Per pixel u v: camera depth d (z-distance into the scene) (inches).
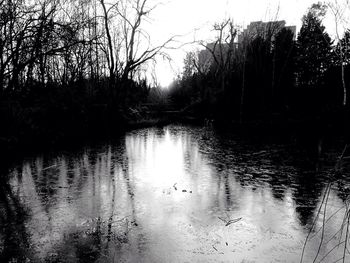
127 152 489.4
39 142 502.9
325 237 182.1
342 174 336.5
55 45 537.0
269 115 892.6
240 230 193.9
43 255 162.4
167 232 190.7
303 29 1030.4
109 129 775.7
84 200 250.5
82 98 722.8
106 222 205.6
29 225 200.4
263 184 299.7
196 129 888.3
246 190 279.9
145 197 259.4
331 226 197.3
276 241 179.0
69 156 446.0
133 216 216.5
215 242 177.8
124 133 761.6
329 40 921.5
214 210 228.8
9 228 195.9
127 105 1018.1
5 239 180.4
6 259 157.9
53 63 765.3
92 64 879.7
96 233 188.5
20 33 474.0
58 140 549.3
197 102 1401.3
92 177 326.6
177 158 440.5
